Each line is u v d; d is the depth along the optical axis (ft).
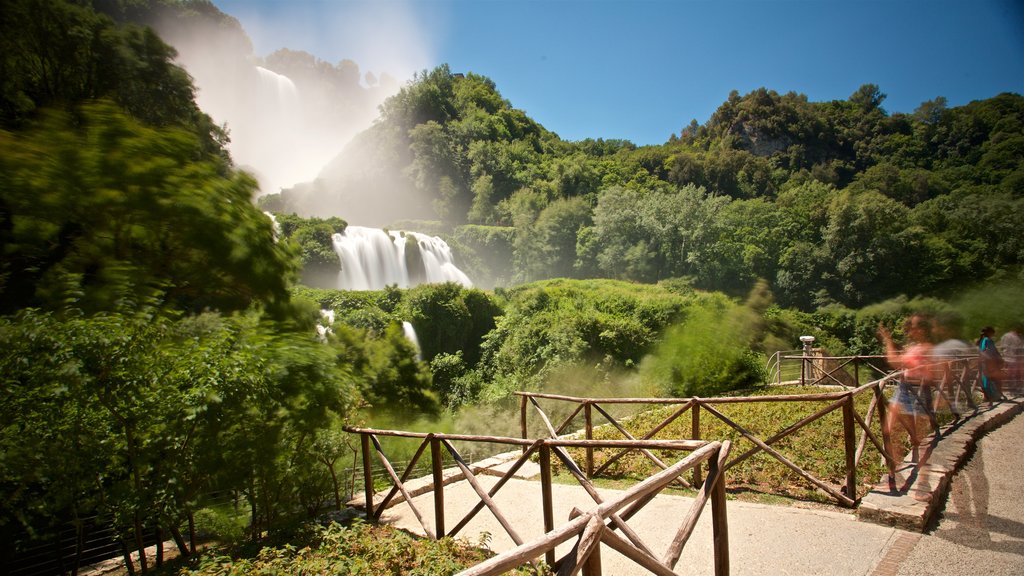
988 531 13.94
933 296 162.09
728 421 18.65
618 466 22.80
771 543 14.06
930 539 13.58
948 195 199.82
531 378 86.43
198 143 25.61
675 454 23.61
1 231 18.75
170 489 15.67
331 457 20.72
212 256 23.80
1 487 13.66
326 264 149.28
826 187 269.44
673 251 218.79
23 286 18.74
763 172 339.16
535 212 286.46
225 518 18.29
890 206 191.01
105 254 20.53
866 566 12.37
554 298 111.45
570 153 438.40
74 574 16.53
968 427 23.85
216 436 16.30
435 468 16.29
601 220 231.91
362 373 52.49
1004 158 209.15
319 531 16.84
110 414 14.66
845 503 16.51
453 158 328.90
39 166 19.38
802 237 213.05
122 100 43.24
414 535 16.87
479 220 296.92
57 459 13.67
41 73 35.68
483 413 75.20
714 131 430.61
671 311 92.27
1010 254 165.37
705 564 13.08
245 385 16.03
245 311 25.04
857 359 45.83
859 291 184.65
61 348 13.69
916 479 17.29
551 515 13.16
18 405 13.30
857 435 24.54
